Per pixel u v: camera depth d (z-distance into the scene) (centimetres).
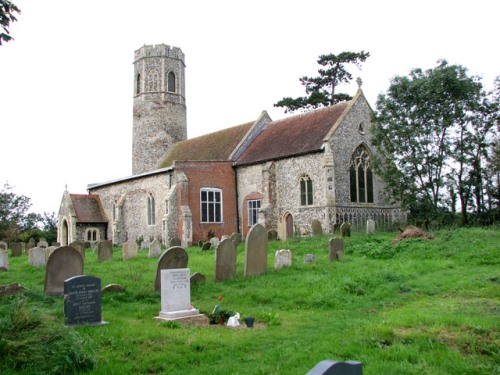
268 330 1075
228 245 1694
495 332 886
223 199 3678
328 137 3119
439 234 2305
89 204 4603
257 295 1439
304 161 3253
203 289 1549
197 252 2645
